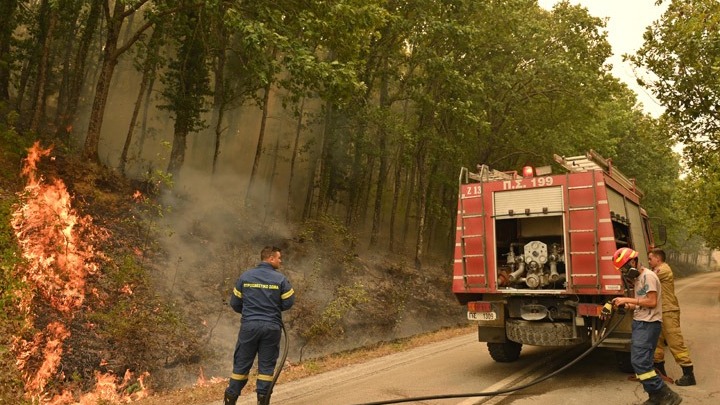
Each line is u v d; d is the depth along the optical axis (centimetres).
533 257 745
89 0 1894
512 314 761
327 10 1366
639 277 565
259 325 533
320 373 827
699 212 2962
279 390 682
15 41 1866
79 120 2403
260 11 1307
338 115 2133
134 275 1037
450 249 2903
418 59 2031
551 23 2306
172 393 749
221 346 1024
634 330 563
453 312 1845
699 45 1529
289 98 1656
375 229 2259
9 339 713
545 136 2362
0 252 837
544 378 625
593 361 823
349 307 1303
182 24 1620
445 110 2144
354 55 1515
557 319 727
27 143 1273
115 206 1279
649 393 556
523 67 2278
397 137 2075
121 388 764
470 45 2020
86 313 875
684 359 648
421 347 1121
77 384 725
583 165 823
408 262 2288
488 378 718
